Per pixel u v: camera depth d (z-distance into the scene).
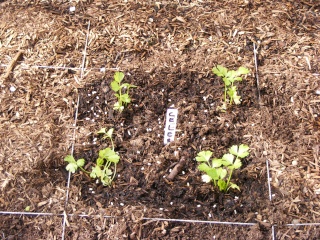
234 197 0.64
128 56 0.77
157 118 0.71
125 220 0.61
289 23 0.81
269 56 0.77
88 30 0.80
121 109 0.70
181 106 0.71
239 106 0.72
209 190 0.64
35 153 0.67
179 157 0.67
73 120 0.70
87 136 0.69
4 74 0.74
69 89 0.73
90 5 0.83
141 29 0.80
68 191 0.64
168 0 0.83
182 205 0.63
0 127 0.69
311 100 0.72
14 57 0.76
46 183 0.65
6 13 0.82
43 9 0.83
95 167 0.64
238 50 0.77
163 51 0.77
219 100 0.72
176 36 0.79
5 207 0.62
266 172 0.65
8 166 0.65
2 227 0.61
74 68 0.75
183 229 0.61
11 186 0.64
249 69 0.75
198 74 0.74
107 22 0.81
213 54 0.77
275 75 0.74
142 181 0.65
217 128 0.69
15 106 0.71
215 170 0.60
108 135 0.67
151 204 0.63
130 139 0.69
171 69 0.75
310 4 0.83
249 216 0.62
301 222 0.61
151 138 0.68
